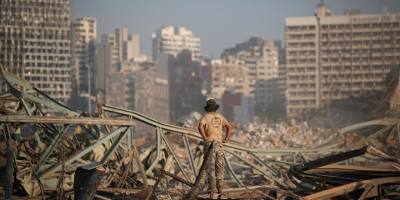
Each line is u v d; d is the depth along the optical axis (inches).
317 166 826.2
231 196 860.6
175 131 1032.8
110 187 890.1
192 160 1042.7
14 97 1139.3
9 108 1244.5
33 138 1058.1
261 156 1379.2
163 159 1030.4
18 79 1139.3
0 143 974.4
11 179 837.2
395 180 721.6
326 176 806.5
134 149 886.4
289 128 3006.9
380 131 1494.8
